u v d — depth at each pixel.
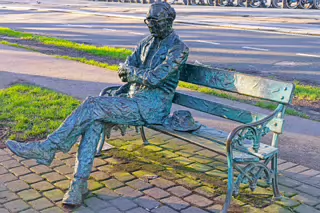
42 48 13.02
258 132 3.89
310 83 8.84
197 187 4.38
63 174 4.66
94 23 19.89
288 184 4.45
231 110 4.46
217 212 3.92
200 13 24.20
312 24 18.30
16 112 6.70
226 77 4.49
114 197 4.19
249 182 3.90
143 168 4.80
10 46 13.16
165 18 4.43
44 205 4.04
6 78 9.08
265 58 11.41
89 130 4.14
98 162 4.95
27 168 4.79
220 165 4.89
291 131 6.09
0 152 5.21
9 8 29.27
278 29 16.59
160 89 4.55
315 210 3.97
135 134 5.82
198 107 4.79
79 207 4.01
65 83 8.67
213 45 13.49
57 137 4.09
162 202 4.10
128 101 4.36
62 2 36.16
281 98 4.02
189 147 5.39
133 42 14.27
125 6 30.92
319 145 5.58
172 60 4.37
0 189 4.33
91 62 10.75
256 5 29.44
